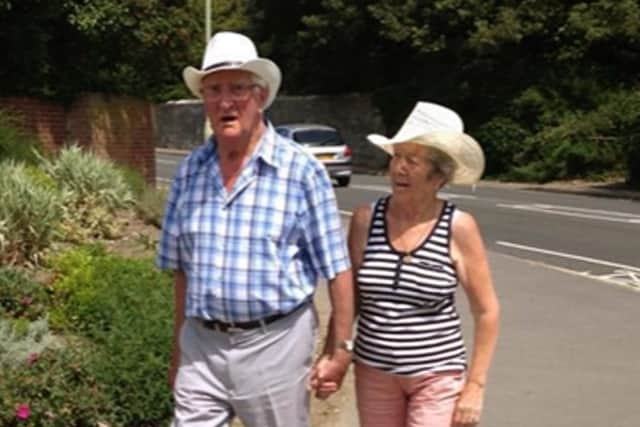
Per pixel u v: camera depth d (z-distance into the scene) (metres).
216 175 4.23
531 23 36.12
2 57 17.97
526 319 10.30
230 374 4.24
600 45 36.31
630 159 31.67
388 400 4.37
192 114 59.47
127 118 20.69
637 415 6.98
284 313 4.20
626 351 8.91
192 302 4.26
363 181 34.28
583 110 36.25
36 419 5.78
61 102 19.03
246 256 4.16
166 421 6.27
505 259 14.92
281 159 4.20
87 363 6.20
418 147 4.24
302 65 49.66
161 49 20.39
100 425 5.99
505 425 6.72
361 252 4.37
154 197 13.87
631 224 20.23
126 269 8.67
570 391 7.57
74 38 19.20
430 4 38.59
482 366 4.32
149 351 6.40
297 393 4.28
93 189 12.34
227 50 4.17
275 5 49.31
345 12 43.44
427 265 4.24
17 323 7.29
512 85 37.62
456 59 40.50
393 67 45.84
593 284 12.68
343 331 4.27
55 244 10.03
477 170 4.29
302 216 4.19
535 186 32.97
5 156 13.56
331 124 48.06
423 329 4.26
